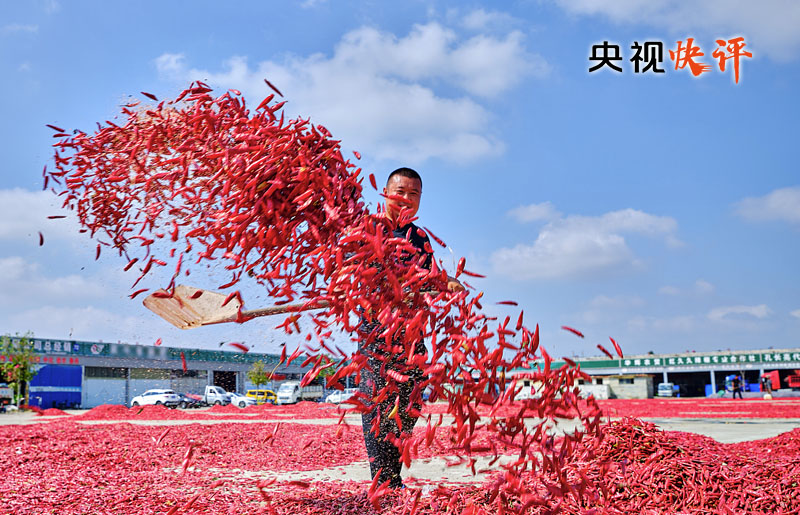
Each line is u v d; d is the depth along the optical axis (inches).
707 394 2436.0
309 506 129.0
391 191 122.3
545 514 85.3
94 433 328.5
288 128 96.2
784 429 426.3
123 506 136.6
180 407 1310.3
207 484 166.4
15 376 1223.5
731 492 128.3
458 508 108.4
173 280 92.3
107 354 1542.8
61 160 106.8
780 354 2338.8
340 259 82.0
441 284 83.6
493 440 80.2
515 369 80.7
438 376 76.3
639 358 2522.1
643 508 121.2
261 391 1531.7
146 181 98.6
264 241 89.6
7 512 131.9
